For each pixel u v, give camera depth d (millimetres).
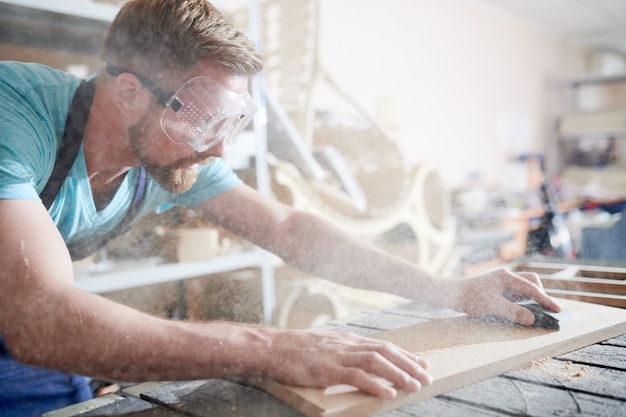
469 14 5676
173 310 1984
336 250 1167
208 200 1243
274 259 2074
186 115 989
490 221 3152
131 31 985
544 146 6953
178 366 722
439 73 5277
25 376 1287
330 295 2062
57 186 1070
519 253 2707
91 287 1682
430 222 2773
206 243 1933
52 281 741
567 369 825
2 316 720
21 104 968
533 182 5789
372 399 690
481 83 5891
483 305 1058
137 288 1979
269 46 3154
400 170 2672
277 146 2328
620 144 6805
